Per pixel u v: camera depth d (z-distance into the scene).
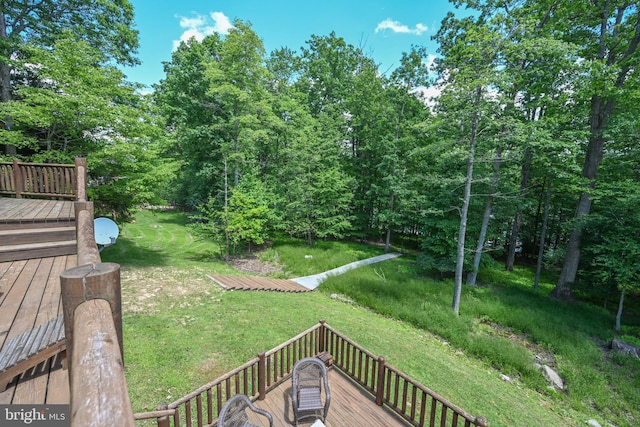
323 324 5.49
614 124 10.24
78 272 1.19
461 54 9.67
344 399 4.55
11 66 9.40
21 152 10.57
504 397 5.80
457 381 6.02
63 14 10.11
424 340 8.02
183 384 4.75
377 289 10.75
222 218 14.28
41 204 5.89
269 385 4.63
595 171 11.23
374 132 18.88
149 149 10.41
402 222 17.62
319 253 15.88
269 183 18.94
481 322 9.46
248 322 7.02
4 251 4.05
